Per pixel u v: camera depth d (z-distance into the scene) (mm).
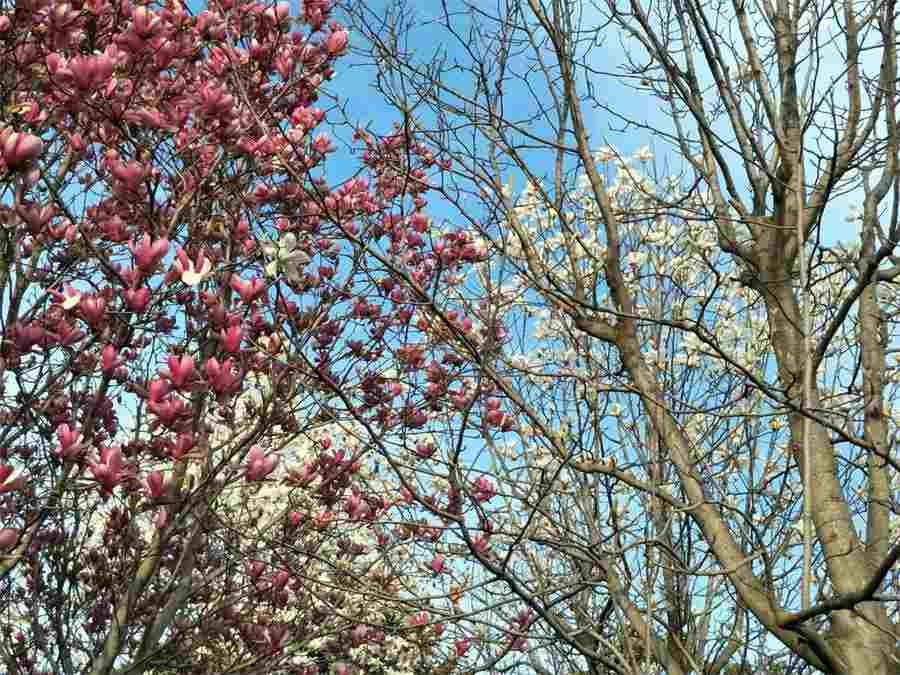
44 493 3799
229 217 4621
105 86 3902
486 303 5227
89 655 5145
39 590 5051
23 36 3904
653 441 4754
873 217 4008
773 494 5047
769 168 4367
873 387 4113
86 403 4488
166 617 4793
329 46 4746
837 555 3527
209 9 4488
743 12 4320
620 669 3906
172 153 4391
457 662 4957
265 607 5828
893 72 3916
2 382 3670
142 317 3850
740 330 5938
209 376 3580
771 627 3635
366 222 5320
